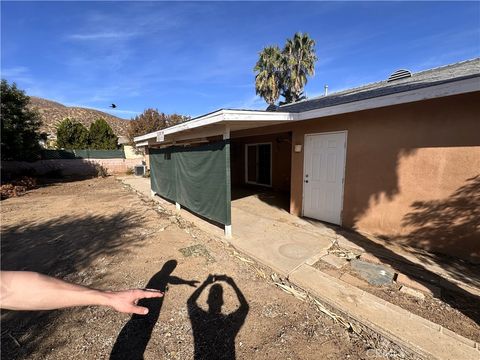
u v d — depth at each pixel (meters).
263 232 5.27
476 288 3.11
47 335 2.50
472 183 3.69
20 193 11.27
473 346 2.17
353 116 4.98
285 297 3.06
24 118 12.85
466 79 3.06
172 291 3.22
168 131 6.51
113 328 2.58
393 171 4.50
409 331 2.35
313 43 18.84
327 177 5.64
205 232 5.59
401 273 3.49
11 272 0.76
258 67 19.78
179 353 2.25
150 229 5.87
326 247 4.41
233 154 12.96
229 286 3.32
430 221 4.15
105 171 19.12
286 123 6.40
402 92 3.66
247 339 2.39
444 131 3.87
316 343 2.33
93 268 3.95
